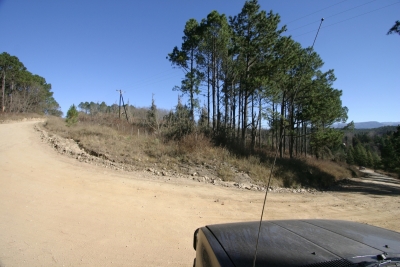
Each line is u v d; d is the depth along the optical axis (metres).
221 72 30.81
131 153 14.02
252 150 20.52
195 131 18.73
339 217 8.07
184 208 7.41
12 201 6.63
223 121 29.66
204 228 2.46
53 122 26.64
